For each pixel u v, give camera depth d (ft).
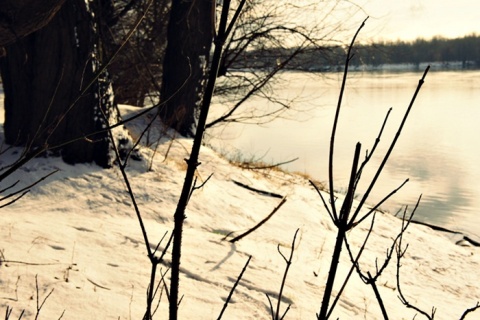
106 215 30.37
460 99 200.34
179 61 47.93
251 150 90.74
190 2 47.26
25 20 8.23
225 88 60.44
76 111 33.76
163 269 24.09
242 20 54.90
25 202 29.66
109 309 19.15
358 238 39.24
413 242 41.98
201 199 35.55
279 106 137.08
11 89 34.45
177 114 47.91
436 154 97.66
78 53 33.47
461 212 60.13
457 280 36.01
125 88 64.13
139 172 36.04
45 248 23.16
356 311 25.40
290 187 45.50
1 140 35.19
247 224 34.60
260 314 22.26
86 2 33.40
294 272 27.61
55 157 33.78
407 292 31.12
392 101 197.47
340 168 83.25
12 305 17.58
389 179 77.10
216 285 24.04
